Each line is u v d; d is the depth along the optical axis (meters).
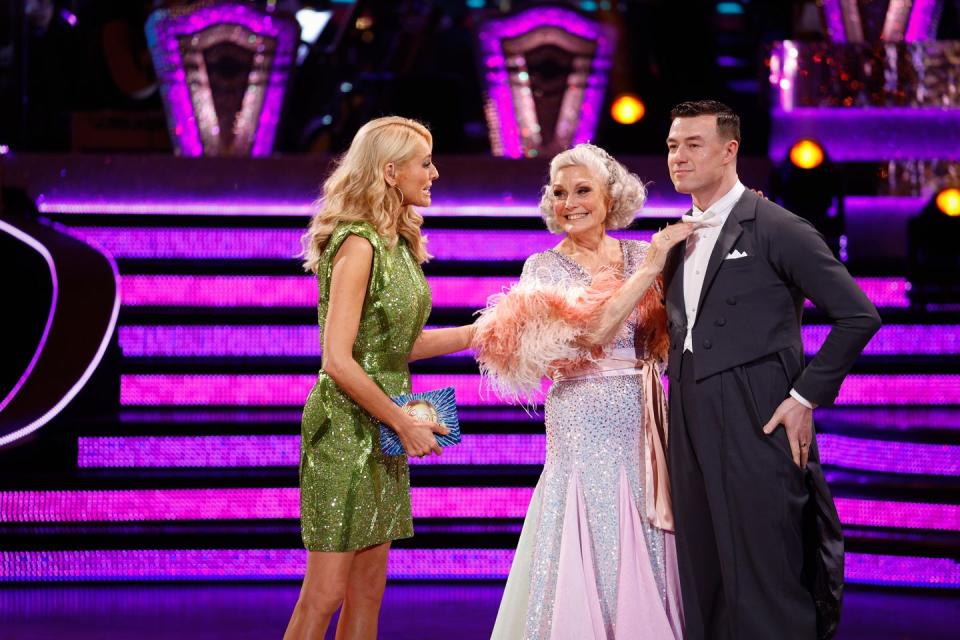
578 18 13.69
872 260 13.40
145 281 12.42
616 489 6.20
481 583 9.66
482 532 9.87
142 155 13.12
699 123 5.94
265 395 11.73
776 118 14.36
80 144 15.03
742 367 5.87
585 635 5.96
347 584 6.16
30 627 8.21
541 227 13.02
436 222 13.02
